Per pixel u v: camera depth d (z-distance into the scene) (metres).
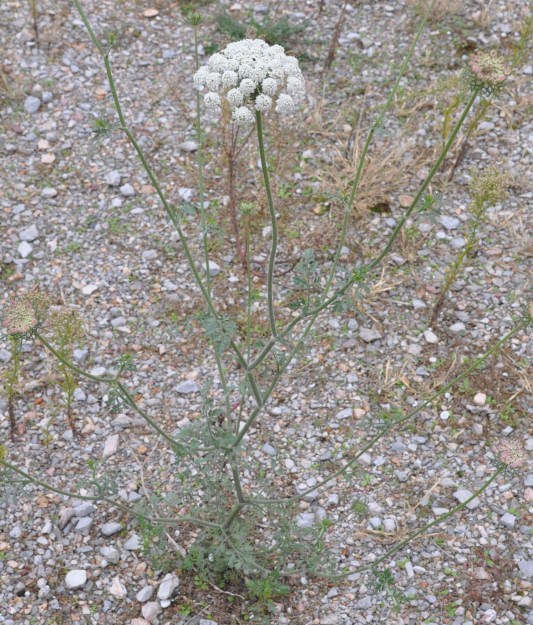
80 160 0.96
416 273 0.84
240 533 0.58
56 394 0.74
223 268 0.85
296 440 0.71
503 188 0.74
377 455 0.70
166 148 0.97
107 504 0.66
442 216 0.89
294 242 0.87
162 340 0.79
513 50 1.06
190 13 0.56
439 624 0.59
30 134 0.98
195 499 0.67
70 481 0.68
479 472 0.69
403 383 0.75
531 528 0.65
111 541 0.64
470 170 0.91
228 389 0.54
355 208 0.89
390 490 0.68
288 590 0.59
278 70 0.44
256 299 0.82
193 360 0.78
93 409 0.73
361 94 1.04
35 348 0.78
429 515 0.66
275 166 0.92
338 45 1.10
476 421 0.72
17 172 0.94
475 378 0.75
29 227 0.88
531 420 0.72
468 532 0.65
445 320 0.80
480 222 0.88
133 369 0.52
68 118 1.00
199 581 0.61
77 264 0.85
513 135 0.98
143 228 0.89
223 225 0.89
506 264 0.85
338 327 0.80
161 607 0.60
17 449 0.70
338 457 0.70
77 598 0.61
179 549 0.63
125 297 0.82
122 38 1.11
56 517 0.65
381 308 0.81
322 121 1.00
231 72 0.44
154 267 0.85
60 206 0.91
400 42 1.11
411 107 1.02
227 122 0.84
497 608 0.60
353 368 0.77
